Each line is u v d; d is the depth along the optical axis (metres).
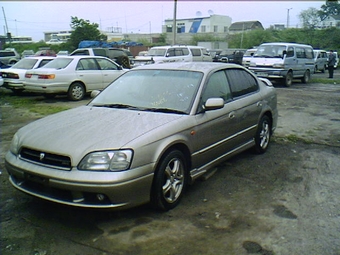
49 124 4.09
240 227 3.60
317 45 46.12
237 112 5.00
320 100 12.24
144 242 3.33
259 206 4.07
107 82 13.11
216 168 5.21
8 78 13.39
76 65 12.33
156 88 4.69
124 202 3.44
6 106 11.03
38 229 3.55
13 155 3.83
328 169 5.32
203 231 3.52
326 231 3.54
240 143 5.28
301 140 6.91
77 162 3.38
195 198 4.27
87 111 4.45
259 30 56.06
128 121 3.96
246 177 4.96
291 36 49.72
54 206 4.03
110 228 3.57
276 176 5.02
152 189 3.70
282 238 3.40
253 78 5.90
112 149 3.42
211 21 80.12
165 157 3.77
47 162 3.53
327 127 8.06
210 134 4.45
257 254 3.15
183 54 21.19
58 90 11.90
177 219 3.75
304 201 4.22
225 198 4.28
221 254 3.15
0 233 3.47
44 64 13.85
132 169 3.43
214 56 30.86
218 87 4.86
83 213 3.87
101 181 3.30
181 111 4.27
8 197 4.27
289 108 10.59
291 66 16.91
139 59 19.41
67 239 3.37
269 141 6.26
